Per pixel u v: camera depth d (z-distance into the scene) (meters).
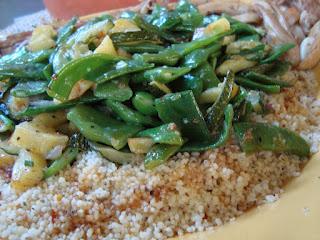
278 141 0.24
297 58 0.30
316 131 0.26
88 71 0.24
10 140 0.24
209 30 0.27
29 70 0.26
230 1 0.33
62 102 0.24
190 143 0.23
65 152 0.23
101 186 0.22
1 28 0.38
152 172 0.22
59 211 0.21
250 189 0.23
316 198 0.21
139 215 0.21
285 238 0.19
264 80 0.27
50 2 0.38
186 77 0.25
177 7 0.32
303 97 0.28
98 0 0.37
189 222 0.21
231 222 0.21
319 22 0.30
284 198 0.22
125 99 0.23
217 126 0.23
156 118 0.24
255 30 0.30
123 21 0.27
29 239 0.21
